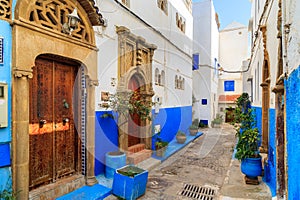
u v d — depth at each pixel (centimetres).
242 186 440
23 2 304
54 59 377
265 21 564
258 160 445
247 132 476
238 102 1049
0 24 284
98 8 446
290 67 272
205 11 1546
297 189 222
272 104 439
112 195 400
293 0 261
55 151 382
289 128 276
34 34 317
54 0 353
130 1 591
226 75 1884
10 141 298
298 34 236
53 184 370
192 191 427
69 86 414
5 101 290
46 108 368
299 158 217
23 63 303
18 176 301
